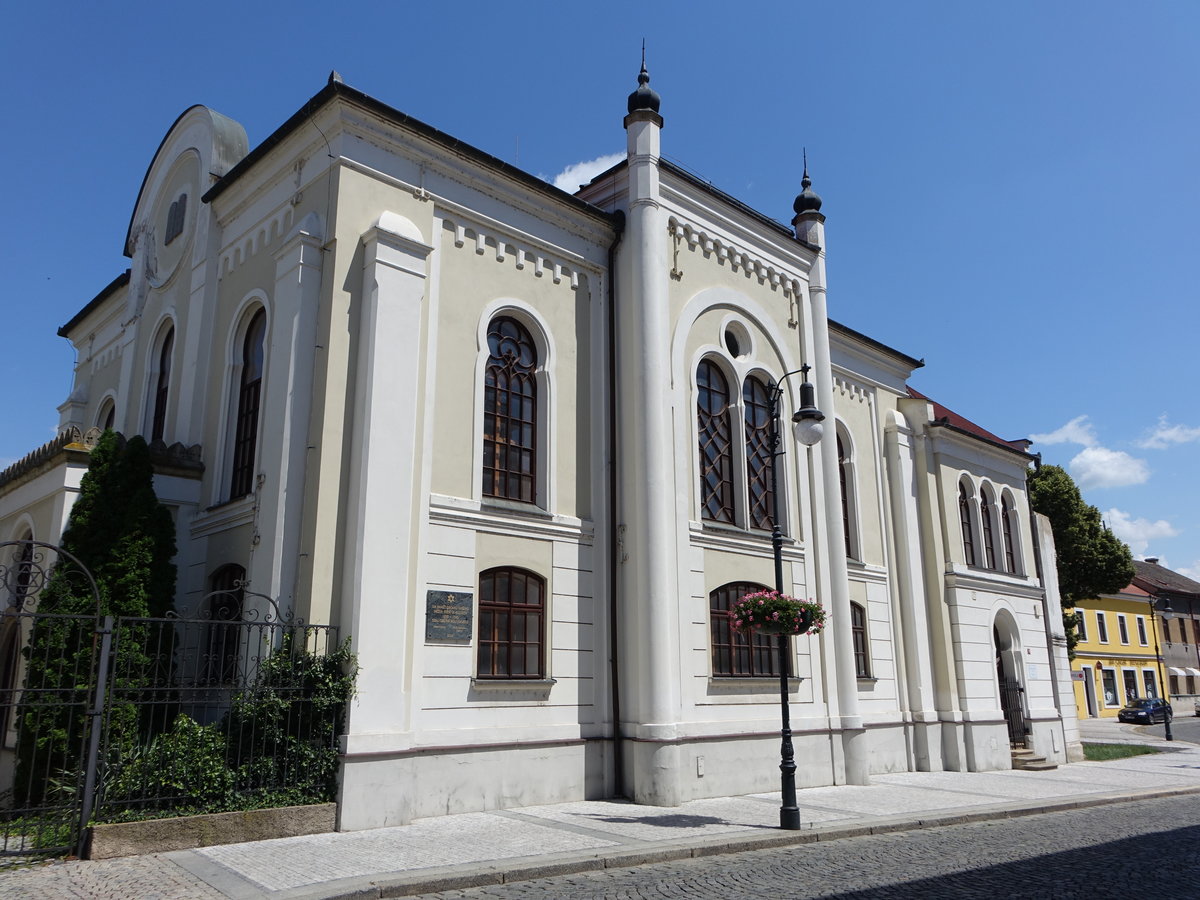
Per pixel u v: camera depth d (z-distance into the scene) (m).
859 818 14.09
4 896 8.38
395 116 14.54
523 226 16.41
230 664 13.67
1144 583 66.38
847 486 23.12
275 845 10.77
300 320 13.56
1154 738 39.84
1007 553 27.86
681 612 16.58
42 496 15.12
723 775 16.41
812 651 19.12
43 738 11.91
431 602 13.68
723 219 19.56
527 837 11.61
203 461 15.75
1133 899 8.96
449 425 14.55
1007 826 14.34
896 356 25.17
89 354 23.45
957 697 23.70
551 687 15.02
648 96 17.95
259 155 15.55
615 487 16.70
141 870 9.40
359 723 12.25
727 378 19.19
